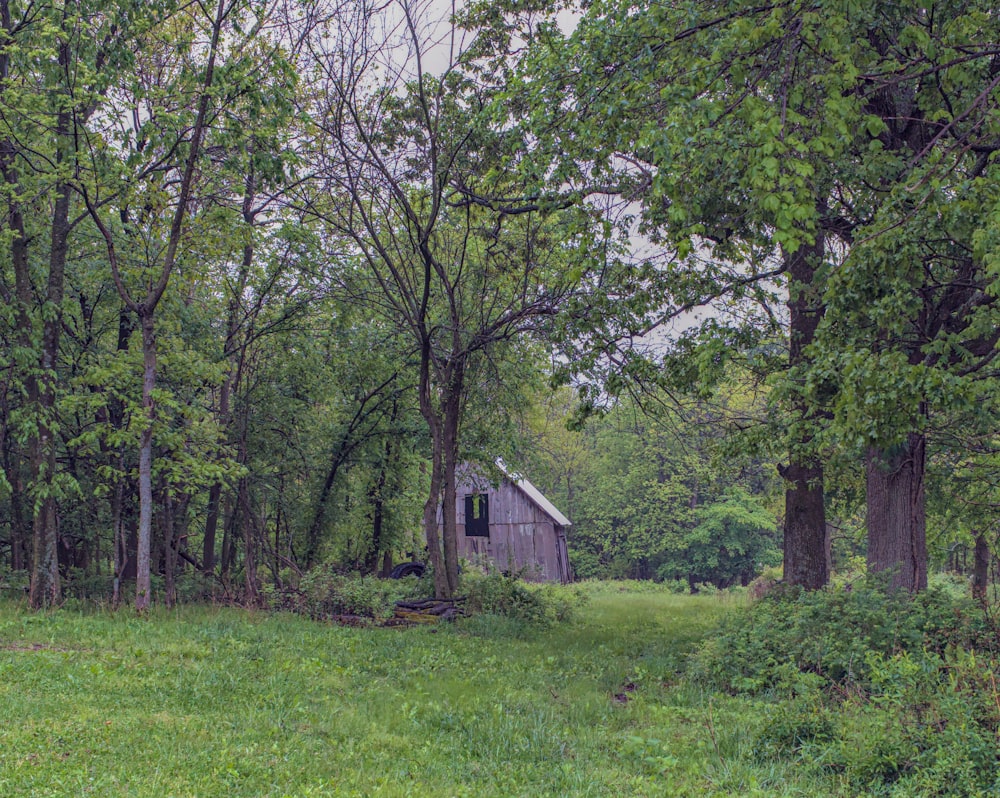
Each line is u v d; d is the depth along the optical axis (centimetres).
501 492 4366
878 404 940
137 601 1552
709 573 5634
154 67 1770
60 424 1830
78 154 1436
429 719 903
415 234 2167
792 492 1748
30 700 805
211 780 624
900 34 1054
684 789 691
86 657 1062
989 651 1007
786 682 1027
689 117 934
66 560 2092
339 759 720
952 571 3225
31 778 587
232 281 2078
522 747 808
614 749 838
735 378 1761
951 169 915
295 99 1803
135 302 1686
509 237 2039
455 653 1409
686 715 986
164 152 1605
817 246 1531
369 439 2631
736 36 920
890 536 1375
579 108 1159
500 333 2153
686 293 1467
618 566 5975
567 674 1271
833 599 1204
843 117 898
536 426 2953
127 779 610
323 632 1484
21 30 1488
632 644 1664
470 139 1812
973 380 966
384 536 2883
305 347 2183
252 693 931
